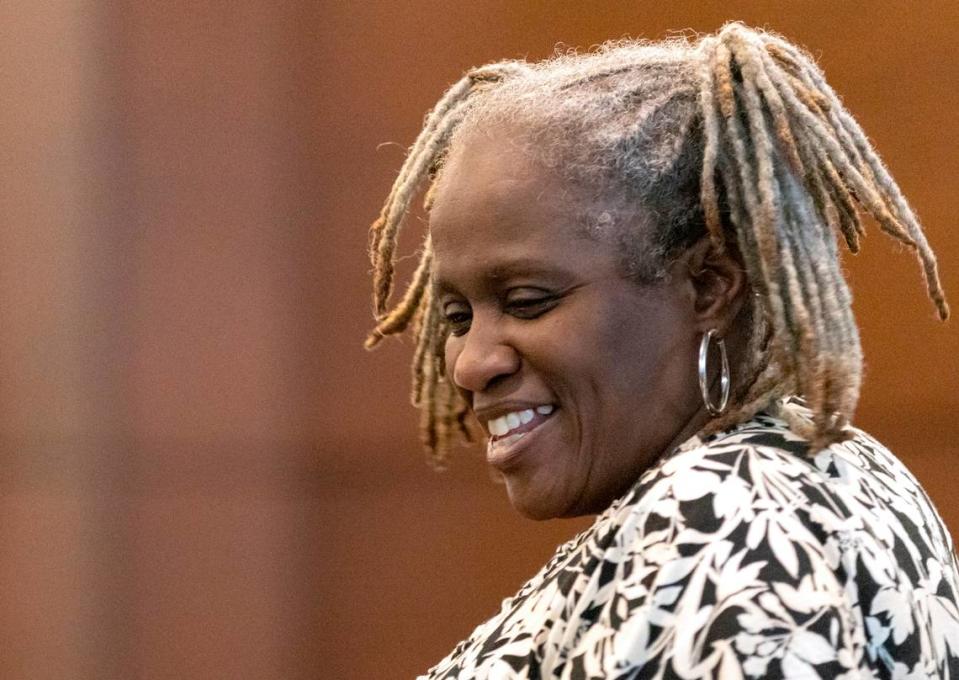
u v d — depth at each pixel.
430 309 6.01
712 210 4.48
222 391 10.34
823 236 4.66
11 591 10.56
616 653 3.91
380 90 9.99
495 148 4.71
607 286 4.56
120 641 10.48
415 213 9.70
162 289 10.38
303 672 10.32
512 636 4.64
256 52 10.21
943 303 4.95
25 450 10.54
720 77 4.61
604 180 4.56
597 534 4.33
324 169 10.15
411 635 10.12
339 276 10.14
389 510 10.16
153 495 10.43
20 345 10.51
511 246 4.59
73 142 10.41
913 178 8.77
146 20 10.34
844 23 8.91
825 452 4.44
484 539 9.98
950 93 8.67
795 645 3.76
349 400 10.18
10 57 10.48
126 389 10.45
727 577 3.86
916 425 8.77
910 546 4.42
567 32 9.44
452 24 9.77
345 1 10.03
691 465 4.15
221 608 10.38
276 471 10.30
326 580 10.29
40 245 10.47
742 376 4.75
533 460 4.78
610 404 4.63
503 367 4.69
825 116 4.79
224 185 10.27
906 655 4.12
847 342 4.49
